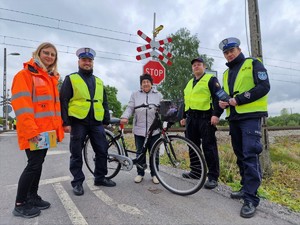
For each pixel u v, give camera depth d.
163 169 5.41
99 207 3.62
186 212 3.46
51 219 3.26
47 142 3.30
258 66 3.59
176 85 41.94
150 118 4.79
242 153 3.91
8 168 6.02
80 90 4.19
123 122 4.79
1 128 31.70
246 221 3.20
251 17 6.21
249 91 3.52
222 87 4.09
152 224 3.13
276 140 16.31
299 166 8.86
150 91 4.95
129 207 3.62
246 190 3.47
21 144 3.22
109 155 4.74
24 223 3.16
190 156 4.33
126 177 5.10
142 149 4.67
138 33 7.44
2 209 3.59
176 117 4.50
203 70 4.78
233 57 3.85
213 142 4.57
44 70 3.43
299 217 3.37
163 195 4.10
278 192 5.11
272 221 3.21
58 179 4.95
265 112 3.61
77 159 4.20
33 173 3.33
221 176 5.27
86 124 4.30
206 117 4.57
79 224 3.13
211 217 3.31
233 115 3.75
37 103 3.32
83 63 4.28
